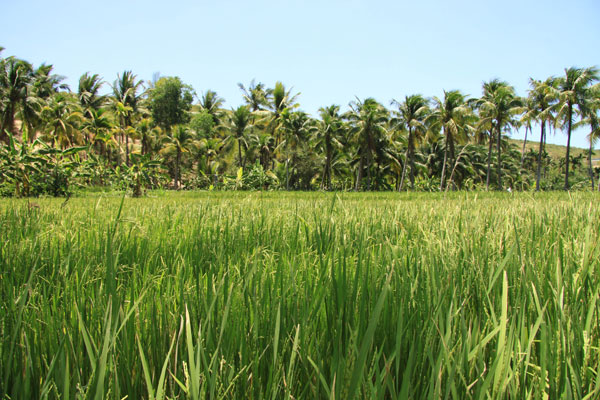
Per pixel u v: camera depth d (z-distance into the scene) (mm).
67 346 1363
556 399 1207
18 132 48438
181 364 1343
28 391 1218
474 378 1324
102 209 5219
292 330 1469
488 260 2107
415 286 1623
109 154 49344
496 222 3162
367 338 1041
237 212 4211
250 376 1297
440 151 58500
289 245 2875
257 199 5559
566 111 39438
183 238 3152
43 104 43844
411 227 3377
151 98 61750
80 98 51969
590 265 1851
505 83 42375
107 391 1231
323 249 2900
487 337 1217
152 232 3320
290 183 54062
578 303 1614
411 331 1448
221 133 54531
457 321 1526
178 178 54750
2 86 40750
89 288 1881
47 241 2883
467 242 2361
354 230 3119
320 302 1463
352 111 45938
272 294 1616
